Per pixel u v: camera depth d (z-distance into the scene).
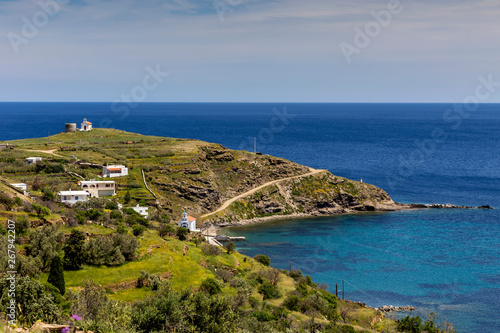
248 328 57.50
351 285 104.00
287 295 84.19
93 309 47.50
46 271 61.00
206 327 49.03
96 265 69.06
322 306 80.94
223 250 106.44
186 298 51.97
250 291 80.00
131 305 55.47
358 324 79.19
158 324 46.75
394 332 75.38
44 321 39.53
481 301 95.75
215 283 71.69
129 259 73.81
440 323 84.06
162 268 72.50
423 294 99.25
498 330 83.25
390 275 110.06
